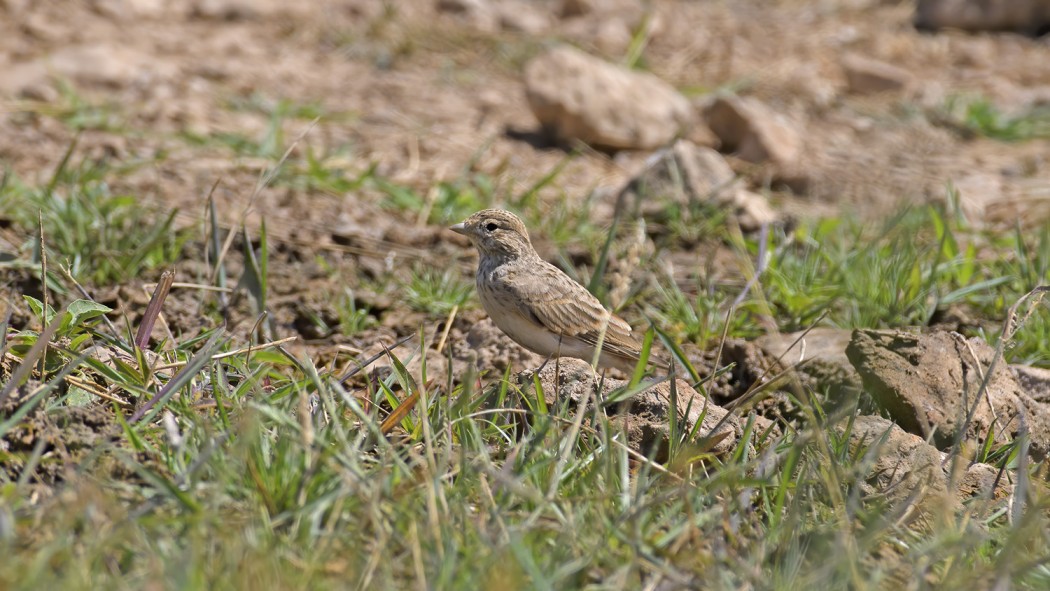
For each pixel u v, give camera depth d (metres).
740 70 23.73
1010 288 12.76
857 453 8.32
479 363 10.53
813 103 21.89
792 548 6.86
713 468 8.31
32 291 11.39
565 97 18.31
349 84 20.98
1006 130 20.48
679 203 15.03
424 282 12.56
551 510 7.04
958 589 6.51
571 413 8.91
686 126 18.50
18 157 15.63
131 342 9.24
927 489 7.66
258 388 8.02
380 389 9.08
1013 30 27.72
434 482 6.93
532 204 15.17
